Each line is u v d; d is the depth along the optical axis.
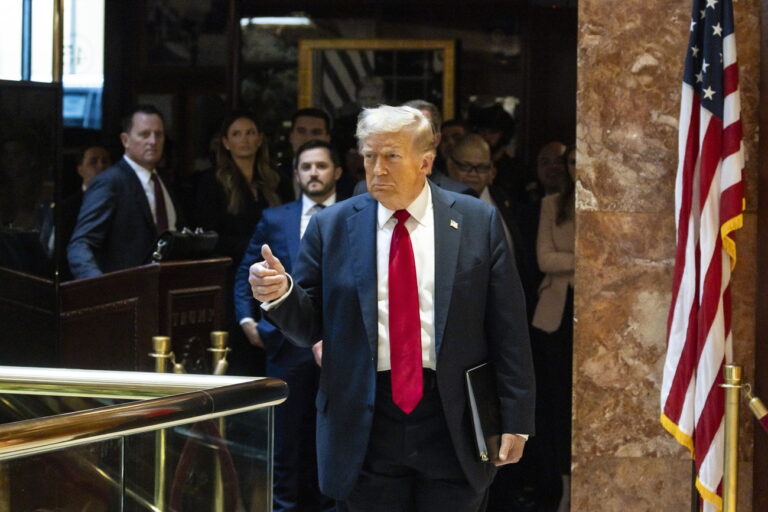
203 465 3.97
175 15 10.58
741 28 6.05
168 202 8.28
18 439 3.36
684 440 5.86
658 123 6.16
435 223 4.90
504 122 10.52
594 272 6.23
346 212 4.99
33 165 6.43
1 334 6.34
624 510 6.32
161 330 6.53
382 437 4.82
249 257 7.54
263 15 10.64
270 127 10.62
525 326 4.93
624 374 6.26
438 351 4.79
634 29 6.14
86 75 10.50
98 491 3.61
